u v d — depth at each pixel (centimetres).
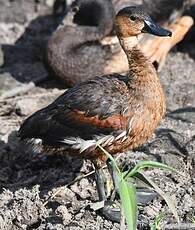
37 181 1236
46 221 1102
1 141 1355
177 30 1694
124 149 1123
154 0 1719
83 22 1673
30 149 1160
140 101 1095
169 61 1725
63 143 1112
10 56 1791
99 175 1122
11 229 1096
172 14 1722
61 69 1588
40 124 1120
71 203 1143
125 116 1088
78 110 1099
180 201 1136
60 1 1928
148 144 1295
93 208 1077
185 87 1560
